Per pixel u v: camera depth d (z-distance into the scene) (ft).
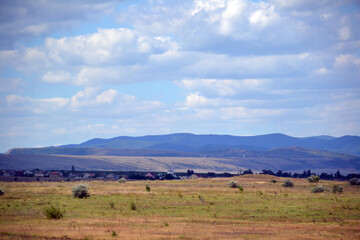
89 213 232.32
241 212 238.68
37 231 173.06
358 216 224.33
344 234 170.71
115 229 178.29
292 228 184.65
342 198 323.37
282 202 292.40
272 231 176.04
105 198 325.42
